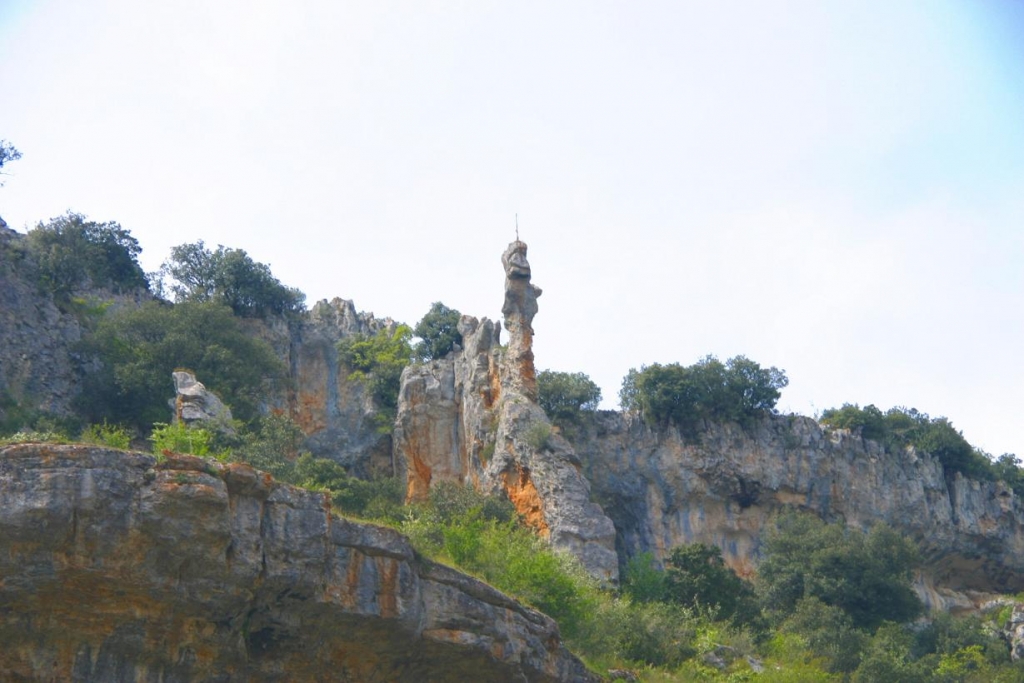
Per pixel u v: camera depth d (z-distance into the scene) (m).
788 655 69.88
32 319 75.38
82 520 34.50
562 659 48.84
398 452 84.81
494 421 80.56
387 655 41.25
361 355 93.19
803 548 87.25
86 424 72.00
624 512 91.56
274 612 38.03
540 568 56.62
